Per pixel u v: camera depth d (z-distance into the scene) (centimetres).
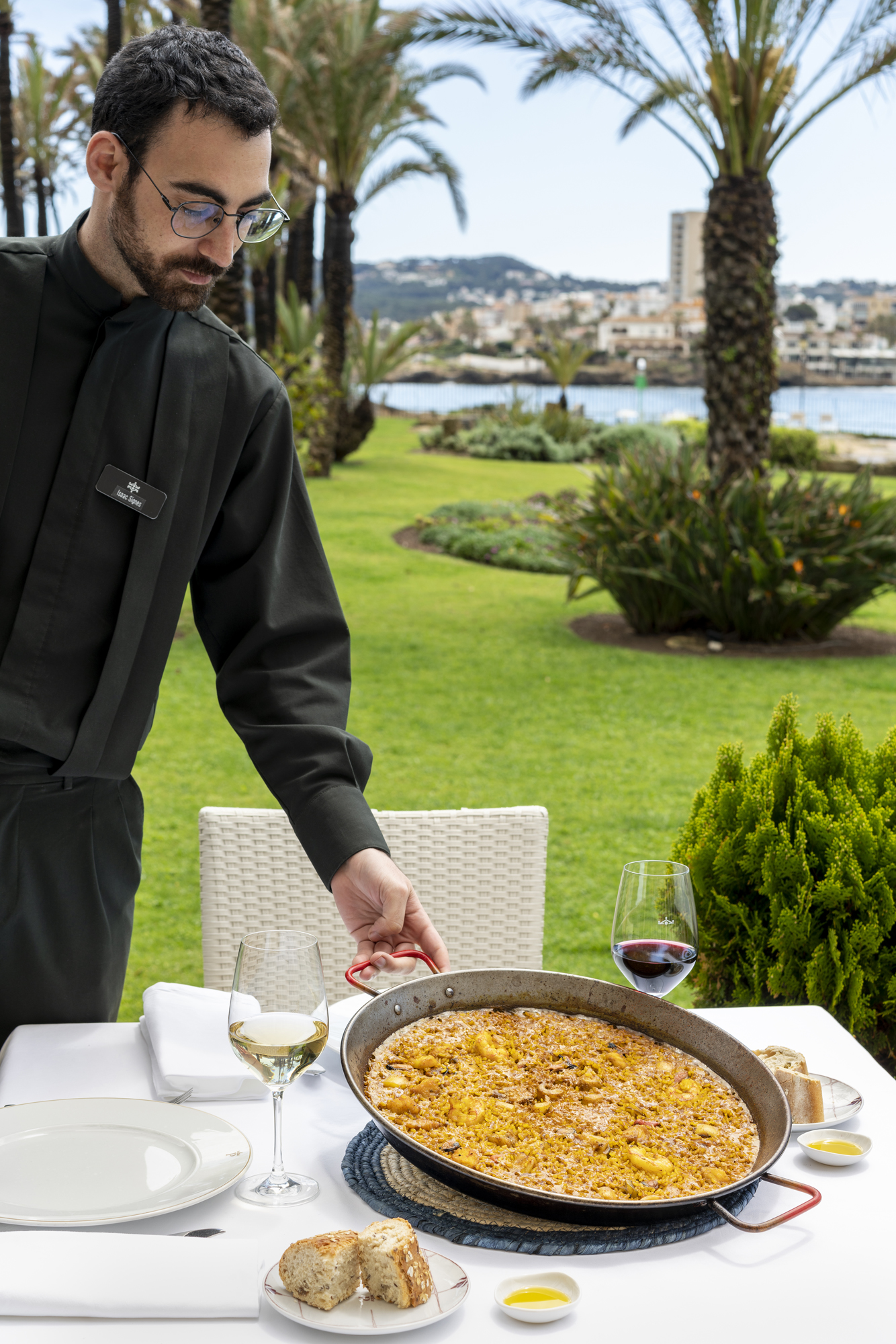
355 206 1898
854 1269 107
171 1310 98
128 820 170
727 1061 129
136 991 349
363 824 151
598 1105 123
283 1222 113
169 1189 115
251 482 173
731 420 906
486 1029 138
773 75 842
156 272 150
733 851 235
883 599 1141
